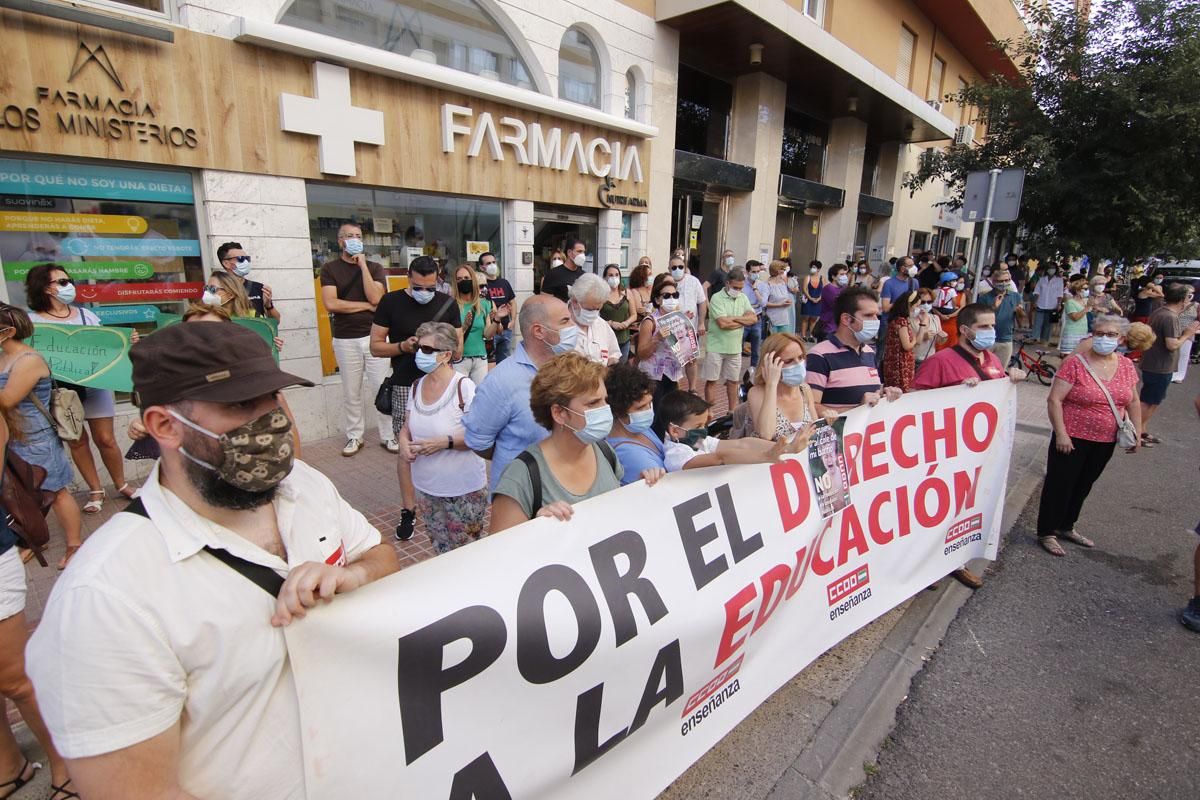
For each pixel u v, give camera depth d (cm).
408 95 637
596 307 421
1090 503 550
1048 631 358
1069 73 1300
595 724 194
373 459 586
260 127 541
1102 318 421
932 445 355
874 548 328
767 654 265
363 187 639
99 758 103
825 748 263
